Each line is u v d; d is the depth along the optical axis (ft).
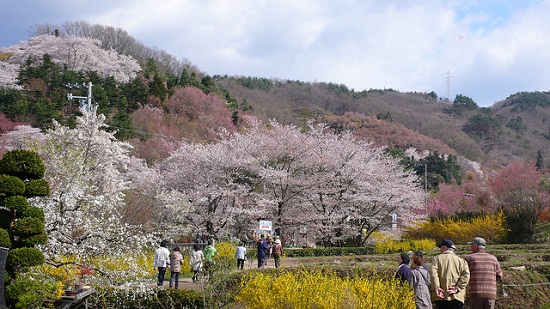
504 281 36.24
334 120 342.03
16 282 25.91
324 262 53.62
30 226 26.32
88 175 43.86
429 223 108.99
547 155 348.79
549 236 91.56
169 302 36.32
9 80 170.19
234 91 364.17
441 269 23.72
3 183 26.16
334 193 100.99
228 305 30.01
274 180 95.09
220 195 92.07
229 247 69.05
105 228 40.29
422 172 251.80
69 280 34.96
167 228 68.28
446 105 469.57
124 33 304.09
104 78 211.20
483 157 335.26
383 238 104.47
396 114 405.59
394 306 22.86
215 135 197.36
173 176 94.58
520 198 106.11
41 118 148.56
